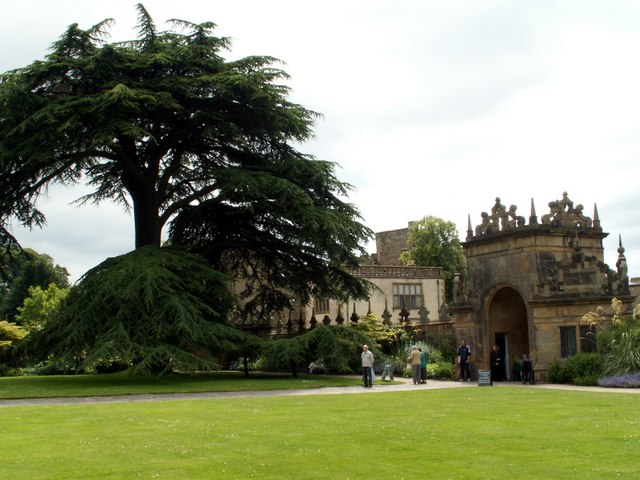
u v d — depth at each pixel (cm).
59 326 3002
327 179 3478
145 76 3375
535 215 3175
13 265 3781
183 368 2784
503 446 1188
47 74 3147
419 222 7212
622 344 2759
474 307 3475
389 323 4216
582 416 1582
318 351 3228
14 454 1154
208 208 3778
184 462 1081
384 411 1739
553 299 3064
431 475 974
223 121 3322
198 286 3145
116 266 3039
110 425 1502
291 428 1423
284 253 3878
